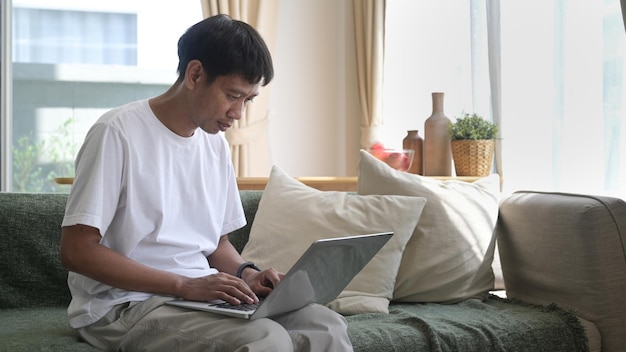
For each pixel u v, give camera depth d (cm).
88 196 168
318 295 171
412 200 243
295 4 451
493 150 351
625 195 300
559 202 237
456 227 247
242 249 250
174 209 184
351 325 204
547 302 239
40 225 226
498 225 263
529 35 339
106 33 445
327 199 246
